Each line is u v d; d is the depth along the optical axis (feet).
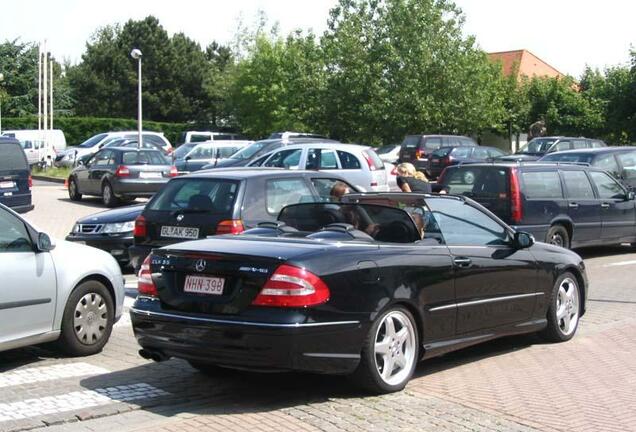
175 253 21.75
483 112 141.08
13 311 24.30
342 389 22.72
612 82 139.23
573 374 25.03
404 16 138.21
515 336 30.17
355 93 138.41
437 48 138.00
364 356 21.38
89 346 26.94
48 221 67.92
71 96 249.55
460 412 20.72
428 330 23.15
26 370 25.12
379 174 65.82
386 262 22.04
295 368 20.15
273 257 20.49
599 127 150.20
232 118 230.07
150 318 21.63
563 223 49.06
